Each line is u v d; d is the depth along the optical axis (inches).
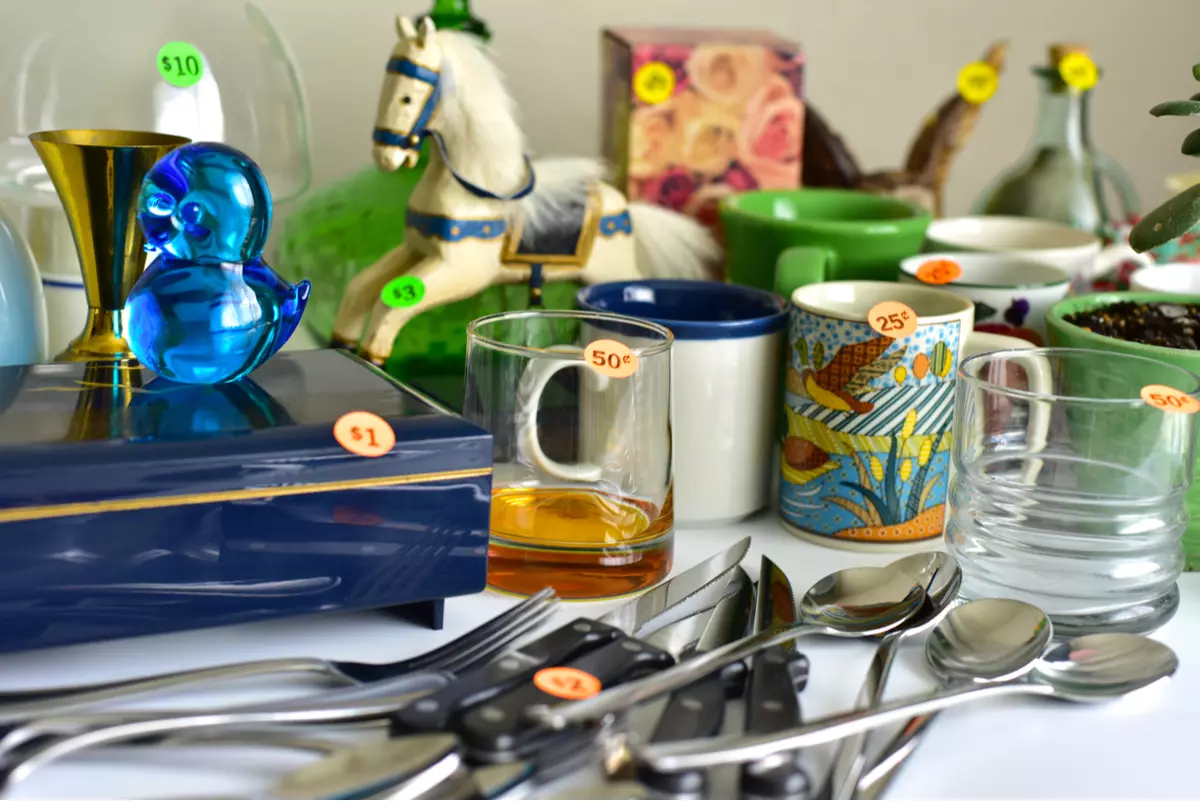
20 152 23.2
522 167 23.7
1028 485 18.3
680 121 27.0
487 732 13.0
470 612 17.9
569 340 20.0
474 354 18.3
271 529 15.7
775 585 18.3
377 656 16.5
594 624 16.0
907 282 23.5
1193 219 17.7
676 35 28.4
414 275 23.2
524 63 32.3
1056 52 30.5
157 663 16.1
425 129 22.7
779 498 21.8
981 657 16.2
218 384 17.7
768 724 13.8
